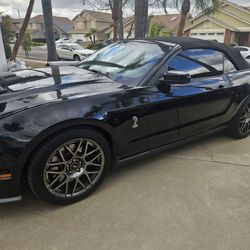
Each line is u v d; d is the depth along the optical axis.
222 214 2.49
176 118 3.04
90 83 2.77
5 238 2.13
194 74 3.20
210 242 2.18
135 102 2.63
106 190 2.74
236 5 28.05
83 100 2.37
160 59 2.94
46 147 2.18
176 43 3.17
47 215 2.38
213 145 3.83
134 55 3.18
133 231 2.25
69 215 2.40
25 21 11.30
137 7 8.18
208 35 29.09
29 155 2.13
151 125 2.83
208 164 3.32
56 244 2.10
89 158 2.51
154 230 2.27
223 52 3.58
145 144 2.89
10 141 2.04
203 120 3.40
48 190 2.32
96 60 3.48
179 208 2.54
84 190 2.56
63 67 3.45
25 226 2.26
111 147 2.67
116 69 3.10
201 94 3.18
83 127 2.35
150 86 2.78
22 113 2.14
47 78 2.88
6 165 2.07
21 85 2.68
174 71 2.81
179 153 3.56
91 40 44.03
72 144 2.35
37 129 2.10
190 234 2.25
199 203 2.62
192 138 3.43
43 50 31.09
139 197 2.67
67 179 2.42
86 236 2.19
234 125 3.89
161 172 3.10
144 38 3.52
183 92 3.02
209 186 2.89
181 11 13.95
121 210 2.48
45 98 2.36
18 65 8.98
